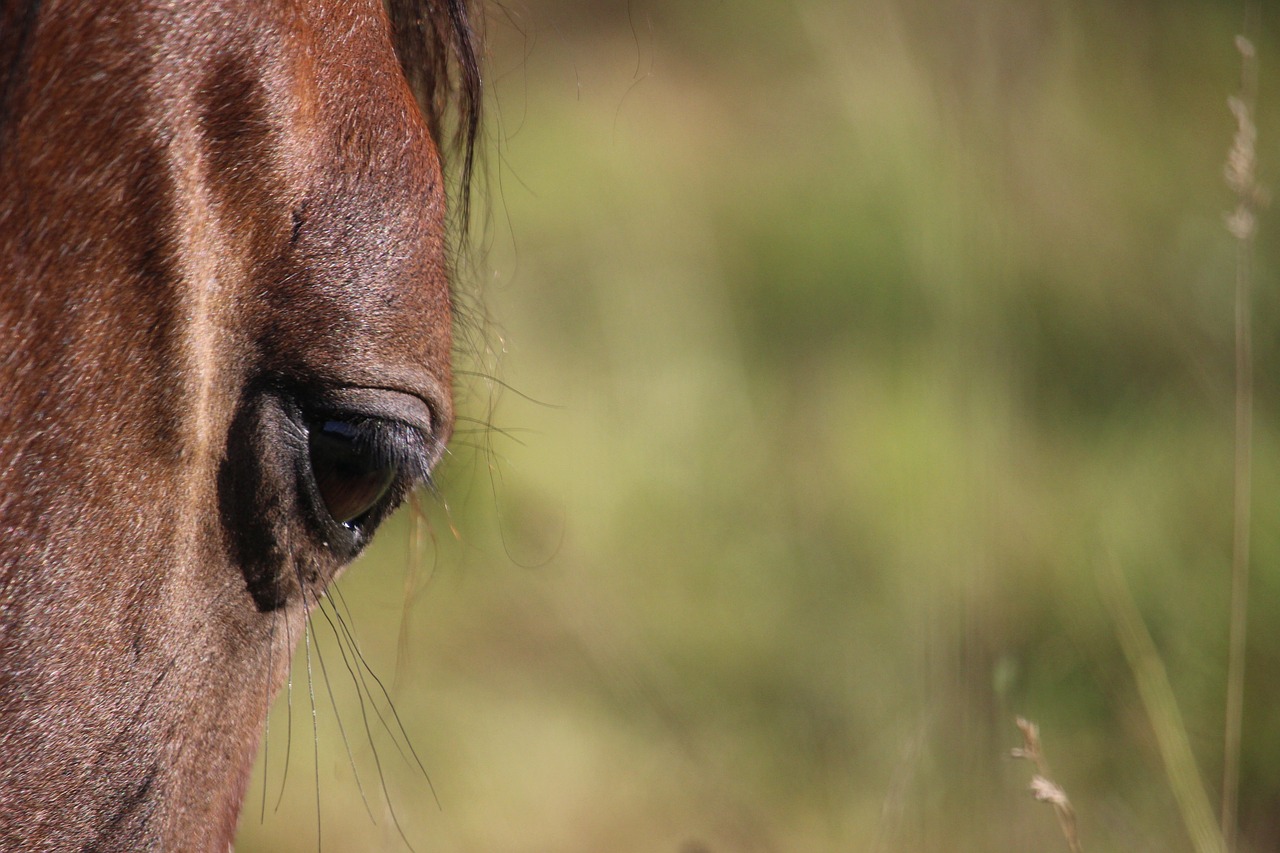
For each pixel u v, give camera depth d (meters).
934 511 13.85
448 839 11.73
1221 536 13.19
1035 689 11.85
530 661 13.61
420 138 4.93
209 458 4.55
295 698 12.27
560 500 14.29
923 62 18.78
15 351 4.18
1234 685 9.67
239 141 4.37
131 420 4.34
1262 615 12.38
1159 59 20.38
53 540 4.32
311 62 4.55
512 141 21.42
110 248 4.20
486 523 14.20
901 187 18.39
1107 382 15.86
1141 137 18.84
